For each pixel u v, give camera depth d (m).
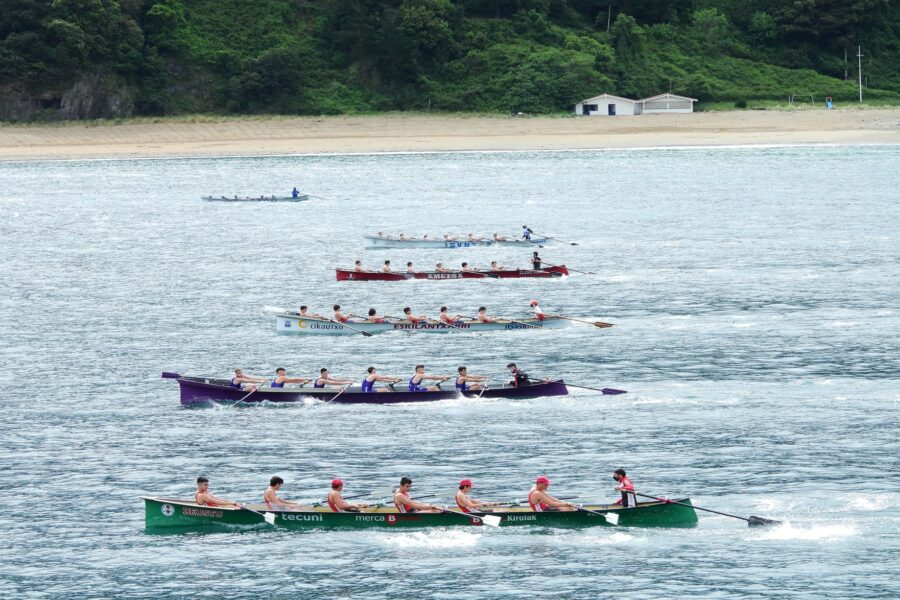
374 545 139.50
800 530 139.38
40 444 176.50
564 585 127.38
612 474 158.25
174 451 172.50
